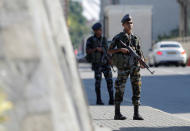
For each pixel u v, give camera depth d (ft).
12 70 21.47
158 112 66.69
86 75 158.51
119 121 57.62
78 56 339.98
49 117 21.47
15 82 21.42
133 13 217.97
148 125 54.39
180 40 331.77
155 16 463.42
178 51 216.13
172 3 462.19
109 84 77.41
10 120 21.16
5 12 21.66
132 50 58.18
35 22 21.90
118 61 58.34
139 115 59.00
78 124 23.95
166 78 141.38
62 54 25.29
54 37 25.04
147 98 90.07
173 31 459.73
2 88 21.31
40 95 21.52
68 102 23.45
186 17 348.59
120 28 213.87
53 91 22.04
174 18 463.01
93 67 77.82
